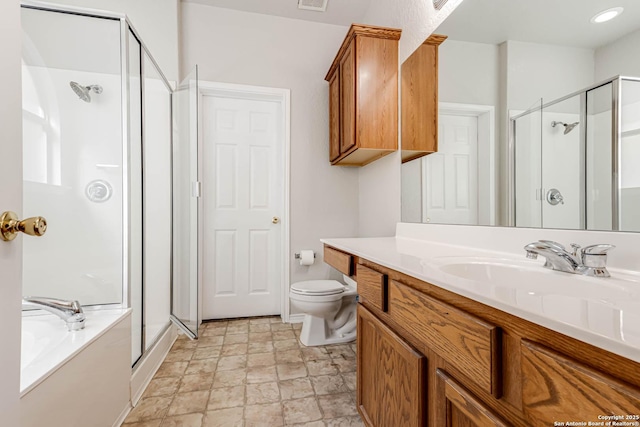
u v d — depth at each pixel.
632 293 0.56
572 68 0.83
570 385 0.36
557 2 0.89
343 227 2.54
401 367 0.85
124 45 1.66
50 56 1.65
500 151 1.09
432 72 1.50
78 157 1.66
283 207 2.48
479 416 0.54
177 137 2.15
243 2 2.27
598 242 0.76
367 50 1.80
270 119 2.54
